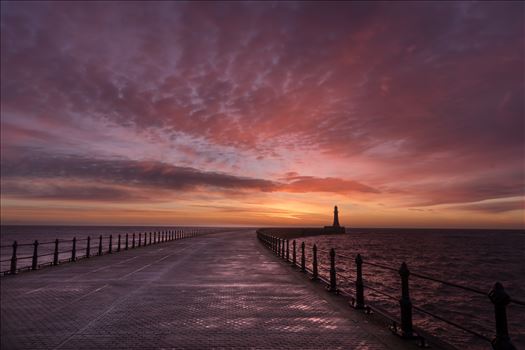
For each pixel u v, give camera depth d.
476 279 42.91
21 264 46.28
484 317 22.55
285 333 6.70
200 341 6.23
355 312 8.24
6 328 6.93
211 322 7.42
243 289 11.20
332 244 124.38
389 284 35.25
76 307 8.70
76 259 20.55
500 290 4.49
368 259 66.38
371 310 8.33
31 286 11.59
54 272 15.10
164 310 8.42
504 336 4.38
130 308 8.61
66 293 10.43
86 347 5.92
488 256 86.88
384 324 7.28
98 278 13.41
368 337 6.48
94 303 9.15
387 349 5.86
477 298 29.59
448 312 23.94
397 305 23.33
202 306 8.85
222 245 37.06
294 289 11.23
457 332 18.78
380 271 47.84
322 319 7.65
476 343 16.73
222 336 6.51
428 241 180.62
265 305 8.96
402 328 6.43
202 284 12.12
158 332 6.73
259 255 24.23
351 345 6.07
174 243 41.59
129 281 12.70
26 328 6.93
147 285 11.88
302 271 15.34
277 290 11.05
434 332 18.73
